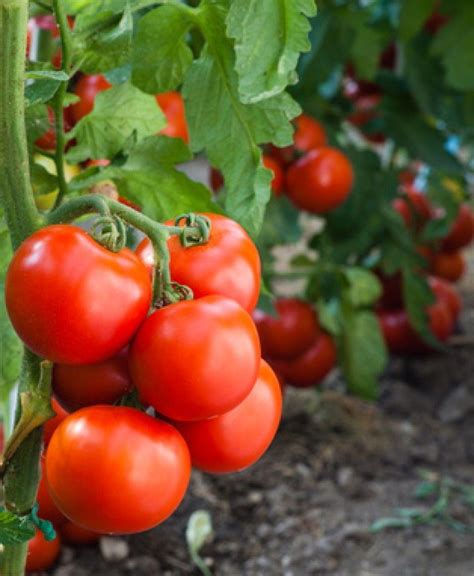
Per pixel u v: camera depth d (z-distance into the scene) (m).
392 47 2.28
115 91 0.97
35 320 0.79
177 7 0.90
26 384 0.85
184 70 0.94
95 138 0.98
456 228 2.52
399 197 2.20
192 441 0.85
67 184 0.95
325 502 1.83
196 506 1.76
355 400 2.29
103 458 0.82
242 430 0.85
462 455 2.09
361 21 1.89
